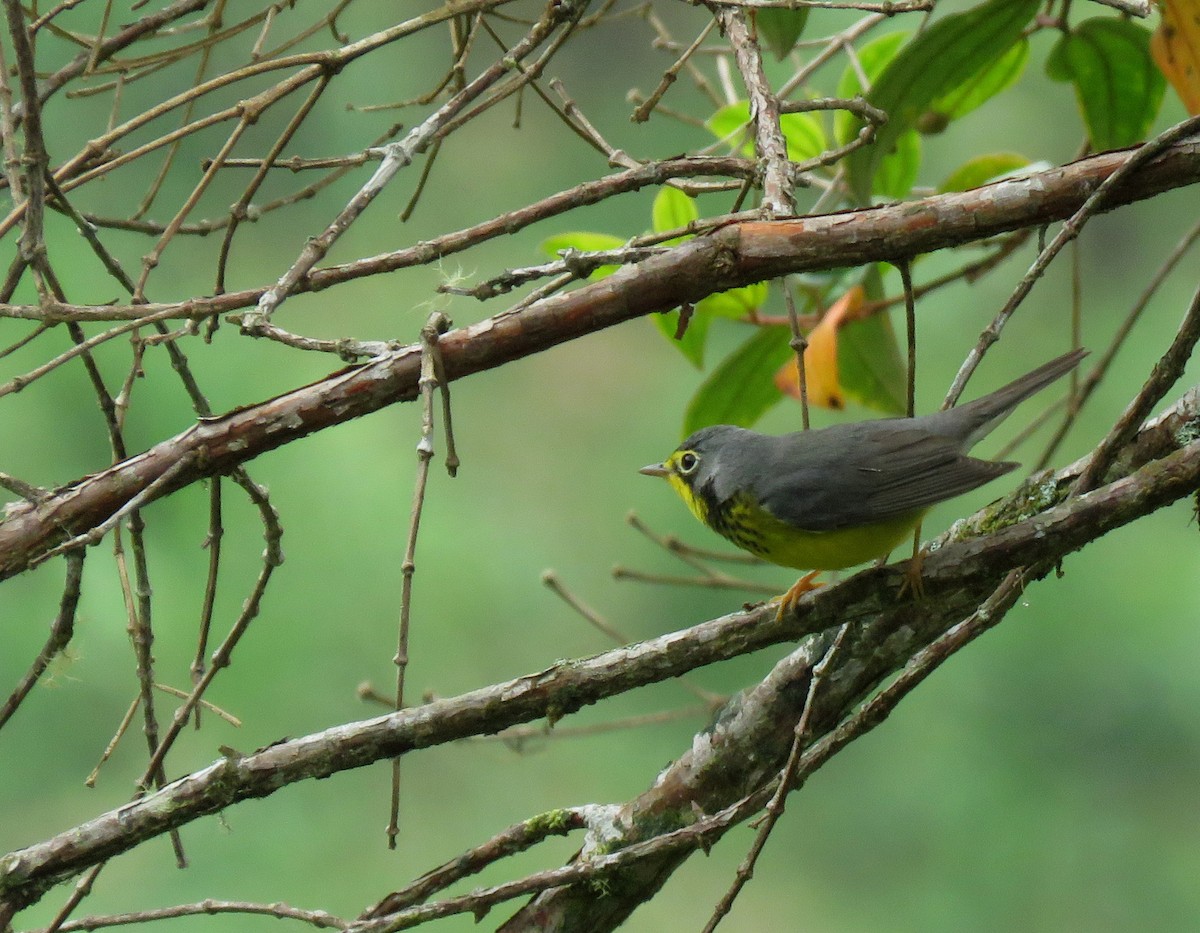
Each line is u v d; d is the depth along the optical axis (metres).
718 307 8.24
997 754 13.26
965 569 5.25
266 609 13.75
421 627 14.22
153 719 5.82
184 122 6.07
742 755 5.95
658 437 16.83
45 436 13.40
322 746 5.36
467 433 16.92
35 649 12.73
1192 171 5.32
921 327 14.90
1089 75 8.00
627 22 18.28
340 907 12.56
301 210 16.12
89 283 13.95
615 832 5.93
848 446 6.60
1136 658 13.23
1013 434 14.56
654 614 15.22
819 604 5.33
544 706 5.37
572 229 17.27
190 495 13.95
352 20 16.23
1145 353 14.78
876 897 13.10
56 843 5.36
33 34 5.07
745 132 7.82
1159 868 12.55
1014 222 5.48
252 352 14.62
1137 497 5.12
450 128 5.66
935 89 7.20
